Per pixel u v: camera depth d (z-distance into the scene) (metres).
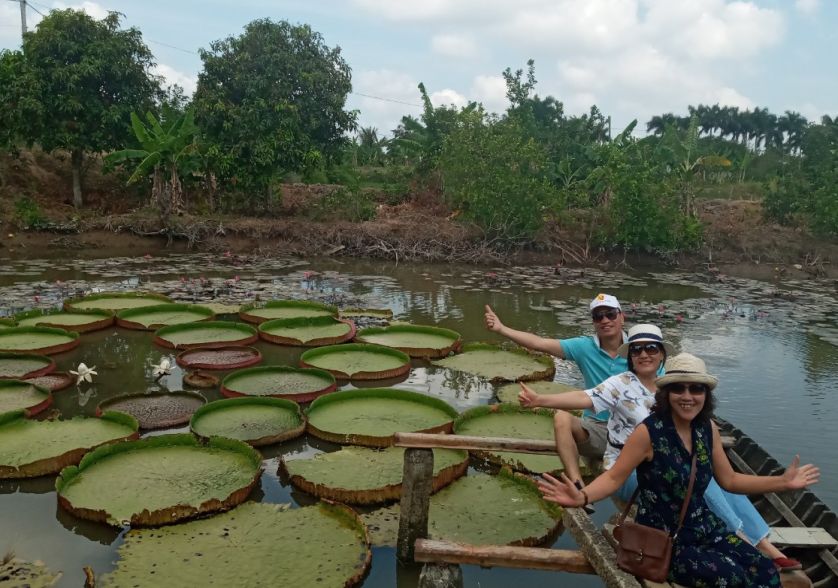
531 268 19.36
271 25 21.31
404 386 7.70
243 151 20.72
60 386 7.08
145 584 3.73
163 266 16.48
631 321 12.30
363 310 11.47
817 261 21.50
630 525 2.97
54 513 4.62
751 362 9.57
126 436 5.67
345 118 22.59
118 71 19.88
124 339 9.18
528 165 21.44
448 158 22.14
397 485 4.90
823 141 25.39
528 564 3.33
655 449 2.93
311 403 6.55
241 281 14.40
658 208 20.55
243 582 3.79
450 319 11.65
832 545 3.79
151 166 21.22
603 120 30.56
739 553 2.94
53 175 22.08
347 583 3.81
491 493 5.04
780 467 4.67
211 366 7.84
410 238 20.53
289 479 5.18
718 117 45.53
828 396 8.00
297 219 22.28
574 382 8.10
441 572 3.38
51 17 19.47
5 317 9.55
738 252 22.33
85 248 18.67
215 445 5.54
